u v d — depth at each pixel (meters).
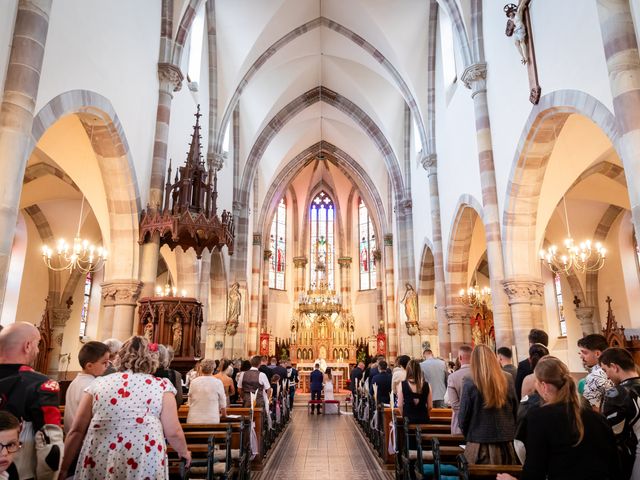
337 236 35.75
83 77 8.73
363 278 34.41
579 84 8.29
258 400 9.53
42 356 17.97
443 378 9.08
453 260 16.27
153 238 11.37
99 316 20.84
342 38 20.83
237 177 23.50
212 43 18.05
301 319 31.33
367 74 22.88
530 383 4.70
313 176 35.69
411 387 6.82
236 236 23.27
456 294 16.28
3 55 6.45
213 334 21.02
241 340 22.31
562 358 20.39
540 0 9.69
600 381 4.70
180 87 13.17
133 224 11.16
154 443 3.44
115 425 3.40
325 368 28.02
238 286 21.39
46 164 15.82
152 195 11.89
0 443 2.61
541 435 3.01
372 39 19.47
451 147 16.14
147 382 3.58
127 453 3.35
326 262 34.94
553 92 9.16
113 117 9.93
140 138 11.45
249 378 9.78
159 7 12.71
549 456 2.99
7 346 3.39
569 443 2.93
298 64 22.88
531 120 10.08
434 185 18.00
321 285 32.62
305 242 35.53
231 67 18.67
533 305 11.23
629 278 17.97
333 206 36.41
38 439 3.20
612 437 3.03
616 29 6.60
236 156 23.50
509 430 4.60
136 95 11.20
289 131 27.80
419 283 21.44
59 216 19.08
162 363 6.57
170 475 5.36
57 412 3.35
